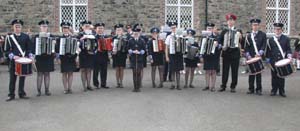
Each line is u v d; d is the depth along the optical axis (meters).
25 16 23.38
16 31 13.33
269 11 25.56
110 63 20.86
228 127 9.83
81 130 9.51
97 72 15.21
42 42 13.45
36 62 13.69
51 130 9.52
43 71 13.70
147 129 9.61
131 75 18.66
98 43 15.05
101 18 23.22
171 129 9.62
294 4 25.86
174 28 14.96
